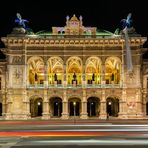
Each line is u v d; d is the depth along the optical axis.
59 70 130.25
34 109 122.69
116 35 115.94
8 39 112.94
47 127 67.38
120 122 85.69
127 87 114.44
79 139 45.78
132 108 114.12
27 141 44.09
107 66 130.88
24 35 113.88
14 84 114.06
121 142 42.38
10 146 39.31
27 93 114.12
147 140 44.47
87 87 114.38
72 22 115.62
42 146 39.22
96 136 49.47
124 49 114.19
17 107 113.75
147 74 119.69
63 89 114.19
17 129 62.50
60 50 114.50
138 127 65.81
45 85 114.50
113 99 123.06
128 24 117.12
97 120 100.38
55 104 122.38
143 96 119.38
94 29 116.94
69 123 81.75
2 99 120.25
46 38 112.88
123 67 114.50
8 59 114.19
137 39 113.38
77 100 121.69
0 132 56.34
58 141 43.75
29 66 119.12
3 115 119.19
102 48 114.81
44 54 114.44
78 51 114.62
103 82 114.81
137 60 114.50
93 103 122.94
